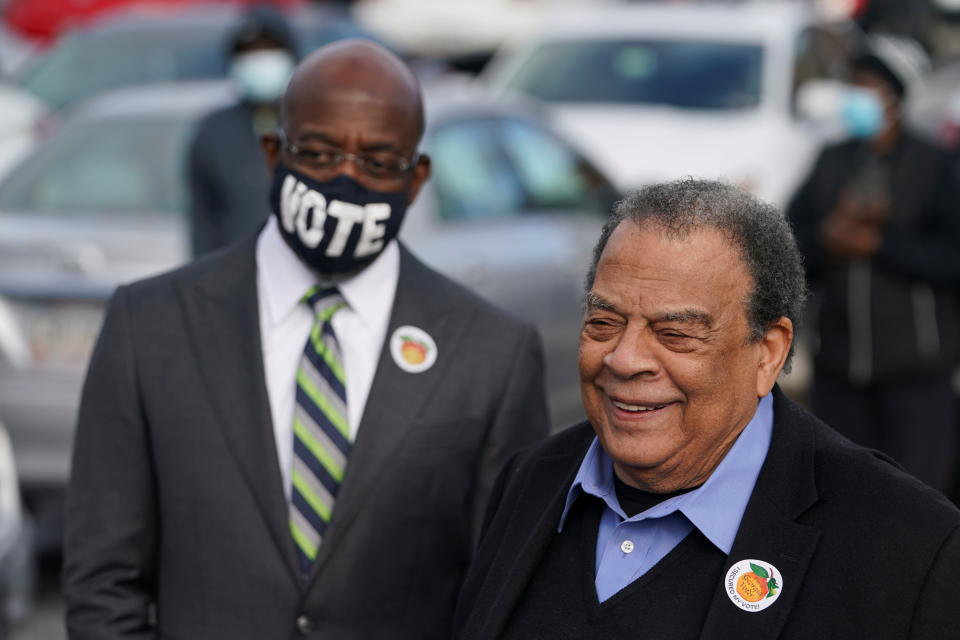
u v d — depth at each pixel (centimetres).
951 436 923
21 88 1573
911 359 888
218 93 1127
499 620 388
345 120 483
